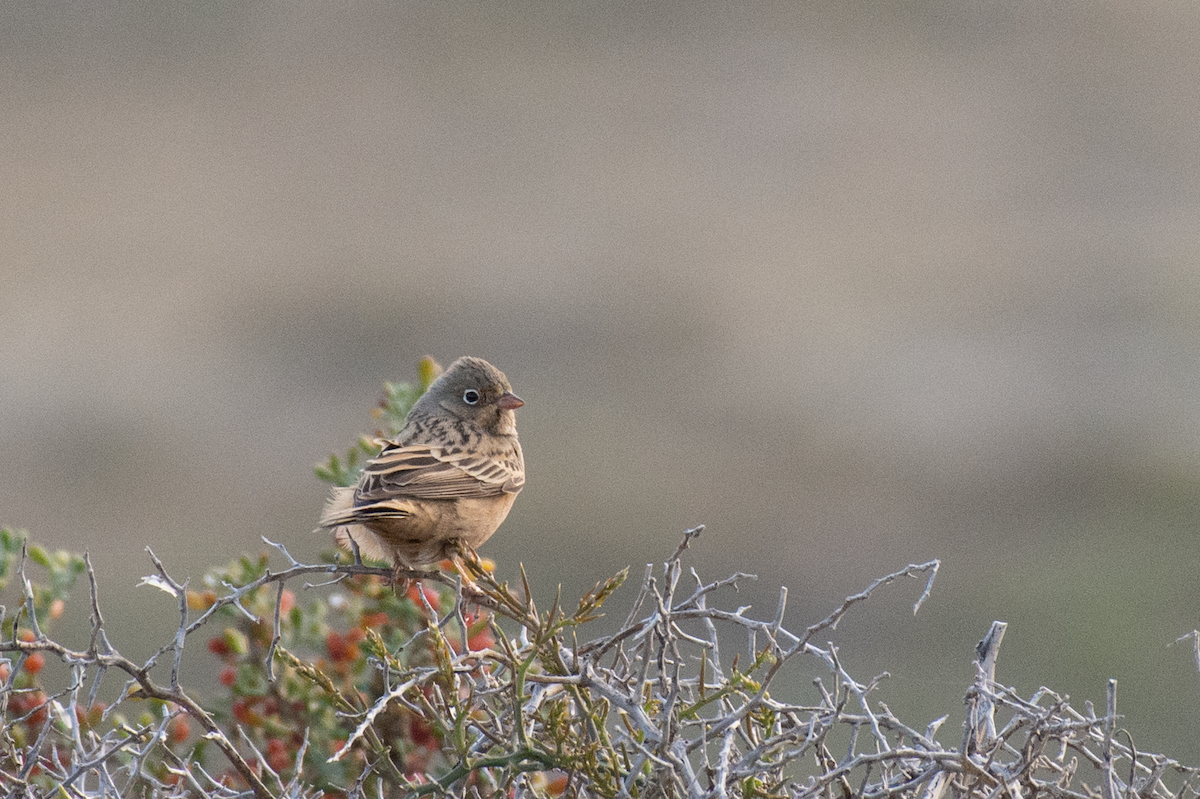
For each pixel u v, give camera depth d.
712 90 37.78
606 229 29.34
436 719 4.72
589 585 13.55
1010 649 11.89
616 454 16.98
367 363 22.30
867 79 37.34
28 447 17.80
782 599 4.75
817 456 16.72
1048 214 29.44
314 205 31.08
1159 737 9.98
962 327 22.20
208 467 17.31
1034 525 14.84
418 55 39.19
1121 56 37.38
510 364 21.92
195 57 38.66
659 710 4.84
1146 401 18.83
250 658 6.07
